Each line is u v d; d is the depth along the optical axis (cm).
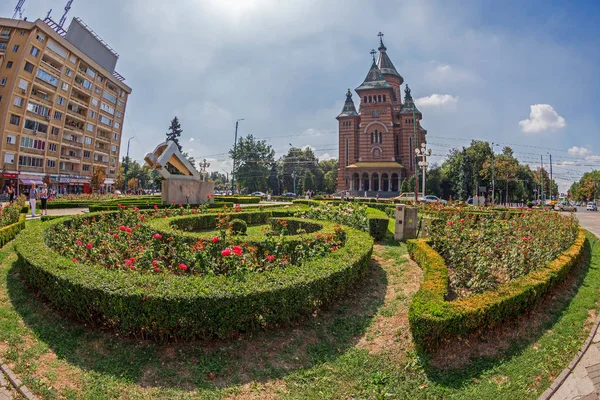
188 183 2222
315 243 787
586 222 2400
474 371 463
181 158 2188
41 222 1154
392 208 2036
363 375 463
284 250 746
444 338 492
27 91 4109
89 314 521
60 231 973
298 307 543
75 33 5281
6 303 623
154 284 512
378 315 614
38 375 439
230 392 421
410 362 481
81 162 5200
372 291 712
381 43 7275
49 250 697
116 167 6169
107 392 412
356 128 6575
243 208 1739
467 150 6475
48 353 485
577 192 8631
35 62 4147
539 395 417
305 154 9612
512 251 750
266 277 556
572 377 453
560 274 715
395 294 696
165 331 484
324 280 580
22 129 4075
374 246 1079
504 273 752
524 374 455
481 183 6444
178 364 460
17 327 544
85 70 5103
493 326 540
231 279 544
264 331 533
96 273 558
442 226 1060
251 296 495
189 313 473
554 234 1002
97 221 1203
